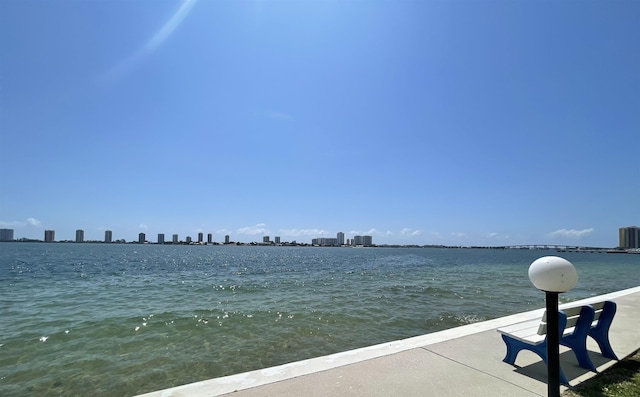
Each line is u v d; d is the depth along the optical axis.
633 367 4.45
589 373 4.26
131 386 6.15
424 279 25.08
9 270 32.84
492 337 5.49
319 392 3.53
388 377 3.93
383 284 21.53
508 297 15.84
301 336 9.23
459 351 4.82
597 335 4.91
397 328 10.04
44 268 36.00
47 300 15.66
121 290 19.19
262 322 10.78
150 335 9.38
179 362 7.31
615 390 3.79
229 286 20.80
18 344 8.60
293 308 13.09
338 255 87.38
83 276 27.97
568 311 4.22
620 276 29.41
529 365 4.34
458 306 13.48
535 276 3.21
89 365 7.15
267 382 3.74
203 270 35.56
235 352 7.95
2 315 12.16
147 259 57.88
